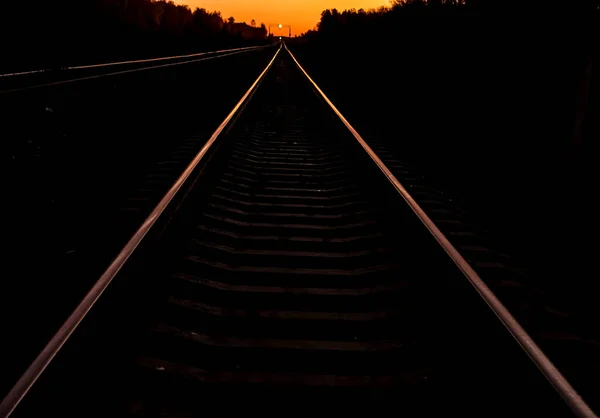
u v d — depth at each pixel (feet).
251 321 9.46
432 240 10.79
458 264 9.38
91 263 11.62
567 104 26.27
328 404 7.39
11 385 7.73
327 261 12.26
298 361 8.40
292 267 12.09
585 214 19.16
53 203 15.46
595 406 7.93
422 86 45.85
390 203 14.67
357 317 9.66
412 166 24.14
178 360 8.23
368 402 7.42
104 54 67.62
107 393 7.14
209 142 18.74
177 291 10.28
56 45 55.52
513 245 16.11
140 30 100.94
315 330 9.35
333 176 19.88
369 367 8.33
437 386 7.65
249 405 7.30
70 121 25.48
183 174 14.11
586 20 24.39
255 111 37.81
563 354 9.12
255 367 8.23
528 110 29.71
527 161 26.00
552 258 15.25
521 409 6.82
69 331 6.81
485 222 17.98
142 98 36.27
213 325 9.32
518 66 31.55
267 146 26.03
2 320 9.33
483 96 35.47
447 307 9.29
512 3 32.96
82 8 68.90
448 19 49.73
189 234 12.99
